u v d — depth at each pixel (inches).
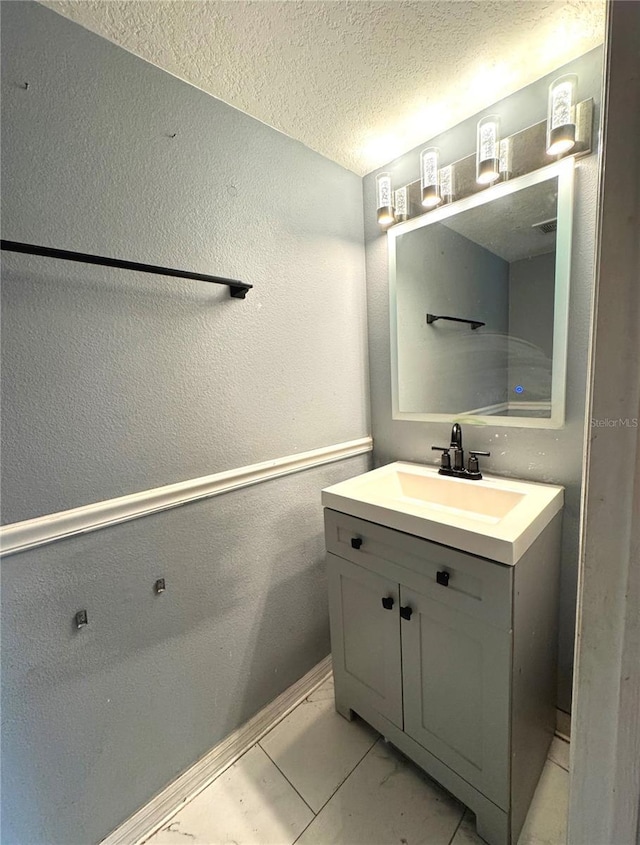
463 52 39.0
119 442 38.5
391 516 42.0
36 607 34.3
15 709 33.7
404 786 45.3
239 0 32.3
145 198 38.6
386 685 46.8
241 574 50.0
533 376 48.8
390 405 64.6
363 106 46.4
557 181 43.9
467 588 36.9
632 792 19.1
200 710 47.0
